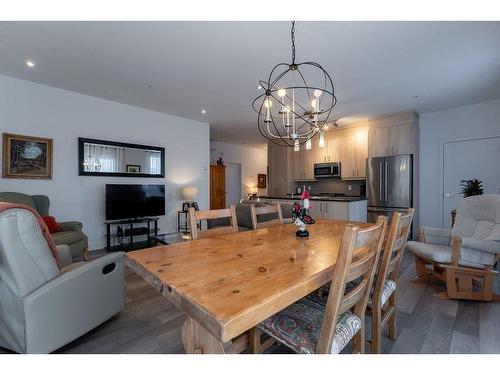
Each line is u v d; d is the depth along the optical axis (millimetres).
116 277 1936
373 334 1487
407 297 2391
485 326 1875
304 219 1933
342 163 5766
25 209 1396
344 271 949
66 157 3793
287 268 1157
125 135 4418
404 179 4570
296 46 2516
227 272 1107
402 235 1616
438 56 2721
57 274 1525
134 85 3576
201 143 5574
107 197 3992
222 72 3135
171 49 2598
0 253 1362
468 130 4387
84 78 3355
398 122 4766
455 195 4535
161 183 4930
